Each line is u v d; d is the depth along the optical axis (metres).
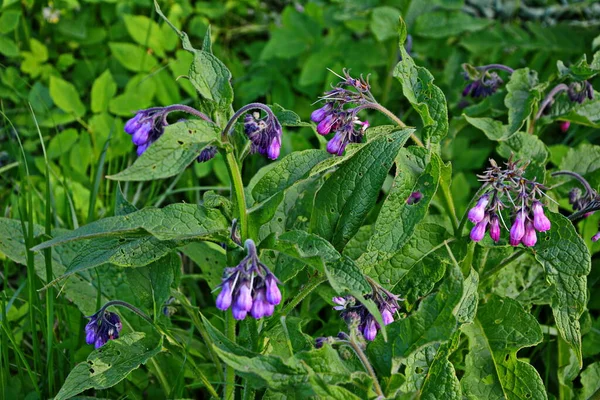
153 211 0.59
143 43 1.00
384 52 1.03
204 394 0.77
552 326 0.78
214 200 0.62
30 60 1.01
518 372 0.66
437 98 0.65
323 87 1.01
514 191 0.63
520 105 0.75
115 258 0.61
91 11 1.09
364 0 1.04
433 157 0.64
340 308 0.61
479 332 0.68
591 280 0.80
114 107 0.94
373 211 0.85
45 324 0.73
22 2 1.06
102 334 0.65
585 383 0.73
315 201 0.63
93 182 0.88
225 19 1.15
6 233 0.74
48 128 0.97
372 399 0.57
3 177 0.88
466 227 0.70
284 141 0.93
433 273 0.68
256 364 0.55
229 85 0.59
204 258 0.74
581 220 0.83
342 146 0.63
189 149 0.56
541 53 1.04
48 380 0.71
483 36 1.04
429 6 1.02
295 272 0.64
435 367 0.59
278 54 1.02
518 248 0.74
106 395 0.72
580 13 1.15
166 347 0.65
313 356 0.56
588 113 0.78
